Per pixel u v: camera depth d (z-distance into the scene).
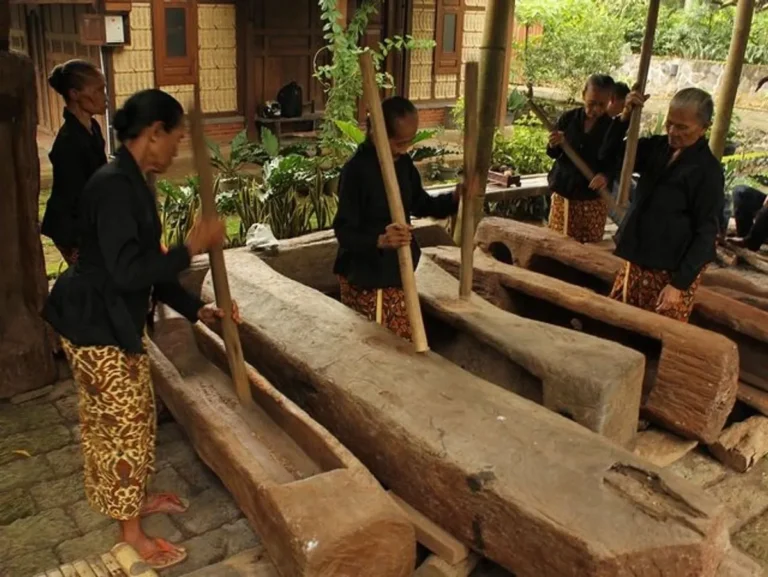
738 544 2.99
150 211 2.33
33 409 3.70
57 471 3.23
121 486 2.51
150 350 3.29
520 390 3.27
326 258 4.69
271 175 6.53
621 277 3.92
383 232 3.31
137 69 9.51
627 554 2.03
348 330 3.28
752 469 3.46
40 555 2.74
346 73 9.43
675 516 2.13
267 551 2.41
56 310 2.37
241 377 2.93
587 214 5.04
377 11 11.60
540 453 2.41
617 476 2.30
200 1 10.14
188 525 2.90
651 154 3.77
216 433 2.64
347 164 3.30
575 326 4.21
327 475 2.34
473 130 3.29
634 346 3.86
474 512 2.37
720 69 14.62
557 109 12.81
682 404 3.37
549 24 13.41
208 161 2.40
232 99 10.87
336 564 2.11
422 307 3.62
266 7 10.80
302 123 11.62
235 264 4.07
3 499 3.03
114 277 2.22
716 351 3.25
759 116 13.59
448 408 2.68
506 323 3.39
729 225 6.82
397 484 2.67
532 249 4.91
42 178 9.16
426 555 2.66
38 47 11.07
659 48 15.88
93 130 3.73
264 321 3.42
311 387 3.05
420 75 12.60
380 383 2.85
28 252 3.76
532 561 2.22
